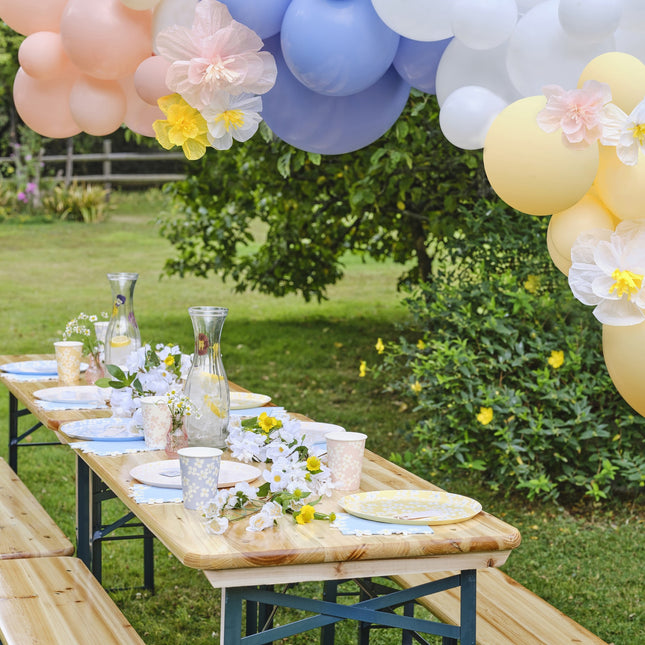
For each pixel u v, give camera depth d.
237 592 1.77
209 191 7.54
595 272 2.15
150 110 2.91
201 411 2.42
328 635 2.85
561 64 2.18
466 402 4.09
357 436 2.23
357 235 7.47
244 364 7.18
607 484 4.26
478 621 2.35
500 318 4.27
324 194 7.00
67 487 4.62
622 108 2.09
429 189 6.03
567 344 4.23
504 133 2.14
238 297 10.30
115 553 3.86
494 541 1.86
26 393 3.22
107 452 2.46
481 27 2.14
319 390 6.46
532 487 3.97
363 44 2.26
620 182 2.10
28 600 2.37
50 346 7.50
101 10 2.61
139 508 2.01
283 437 2.24
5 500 3.21
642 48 2.27
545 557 3.78
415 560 1.85
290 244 7.51
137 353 2.80
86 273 11.30
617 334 2.20
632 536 4.00
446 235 5.56
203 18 2.34
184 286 10.89
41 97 2.94
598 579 3.58
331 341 7.98
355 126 2.65
